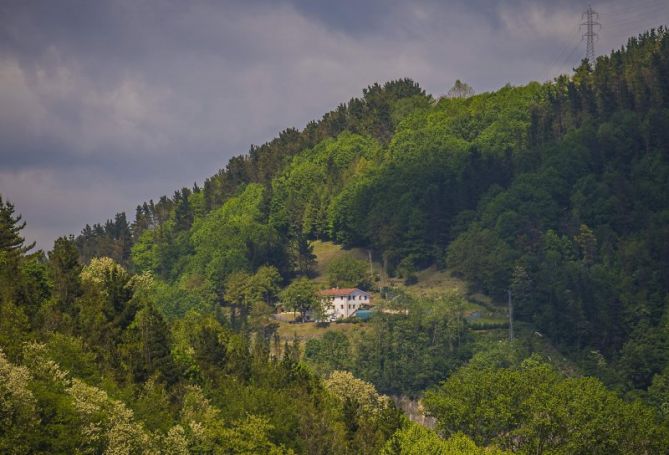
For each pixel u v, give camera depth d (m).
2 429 137.75
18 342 164.38
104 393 159.88
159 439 168.50
